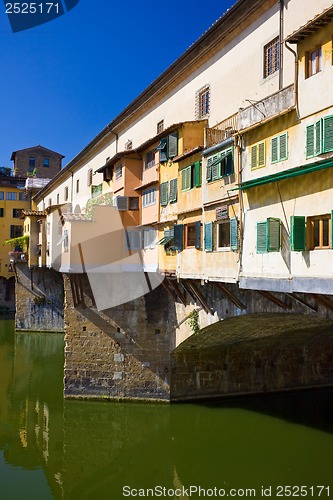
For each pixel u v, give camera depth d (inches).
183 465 749.9
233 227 598.9
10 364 1350.9
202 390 932.0
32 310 1846.7
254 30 669.3
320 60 468.8
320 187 461.1
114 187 1043.9
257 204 552.7
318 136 459.2
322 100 459.2
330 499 618.5
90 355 938.1
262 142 546.9
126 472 745.6
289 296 555.5
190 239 742.5
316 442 788.6
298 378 1008.9
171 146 806.5
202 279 685.3
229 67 726.5
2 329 1926.7
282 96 521.7
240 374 960.3
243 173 580.7
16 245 2372.0
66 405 930.1
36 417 940.0
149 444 818.2
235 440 810.2
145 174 940.0
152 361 916.0
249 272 563.5
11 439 850.8
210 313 740.7
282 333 830.5
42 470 750.5
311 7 561.3
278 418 879.7
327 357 1039.0
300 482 669.9
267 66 642.2
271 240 516.7
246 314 645.3
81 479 725.9
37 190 2449.6
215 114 760.3
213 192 651.5
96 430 863.1
